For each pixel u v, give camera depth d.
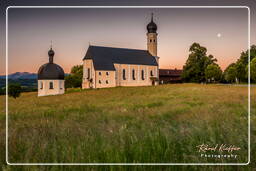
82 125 5.72
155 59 65.75
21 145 3.99
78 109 10.30
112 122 6.00
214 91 20.11
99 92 28.66
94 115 7.73
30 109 10.62
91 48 55.41
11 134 4.67
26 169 2.97
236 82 43.12
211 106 9.52
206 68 46.53
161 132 4.54
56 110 9.96
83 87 53.19
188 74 48.66
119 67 57.34
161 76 73.88
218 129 4.63
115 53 59.53
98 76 51.66
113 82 53.59
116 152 3.34
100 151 3.47
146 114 7.77
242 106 9.25
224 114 6.95
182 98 15.15
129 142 3.85
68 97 20.41
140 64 60.97
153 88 33.12
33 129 5.27
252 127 4.95
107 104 12.48
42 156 3.43
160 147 3.51
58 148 3.82
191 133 4.34
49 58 39.47
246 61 45.78
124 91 28.47
